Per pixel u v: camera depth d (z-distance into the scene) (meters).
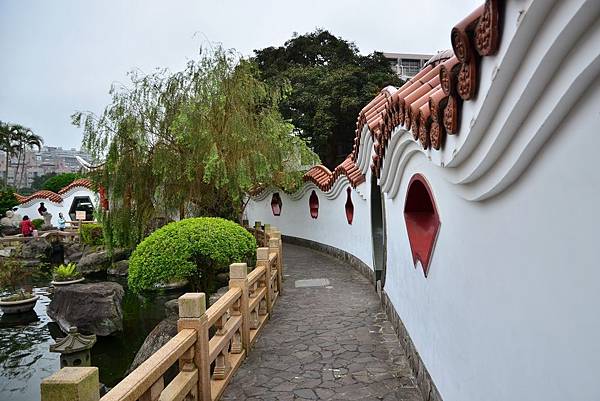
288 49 21.34
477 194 2.10
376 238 7.83
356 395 3.90
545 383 1.49
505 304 1.86
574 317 1.29
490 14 1.33
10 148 37.28
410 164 4.23
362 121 6.44
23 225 19.25
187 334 3.26
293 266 10.75
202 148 9.80
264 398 3.89
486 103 1.57
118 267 13.91
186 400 3.29
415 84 3.46
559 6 1.09
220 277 9.63
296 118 18.89
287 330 5.78
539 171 1.50
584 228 1.21
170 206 10.62
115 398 2.13
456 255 2.65
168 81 10.28
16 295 10.80
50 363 7.52
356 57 21.09
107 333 8.15
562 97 1.23
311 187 13.81
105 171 10.03
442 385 3.09
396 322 5.45
